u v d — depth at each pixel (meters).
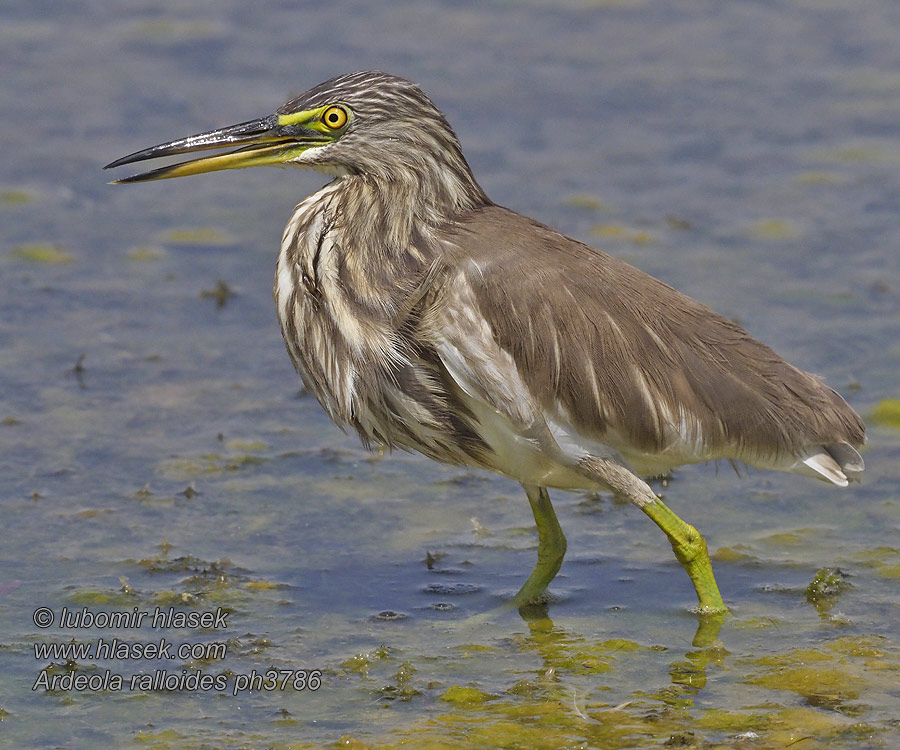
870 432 13.43
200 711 9.70
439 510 12.50
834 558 11.59
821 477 10.60
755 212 17.88
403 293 10.69
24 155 19.14
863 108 20.42
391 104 11.03
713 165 19.06
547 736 9.27
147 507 12.33
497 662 10.27
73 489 12.54
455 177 11.20
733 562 11.59
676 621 10.80
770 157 19.22
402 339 10.66
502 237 10.79
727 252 16.95
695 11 23.55
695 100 20.70
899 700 9.61
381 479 12.92
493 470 11.21
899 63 21.66
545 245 10.83
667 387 10.41
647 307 10.61
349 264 10.91
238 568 11.52
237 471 12.94
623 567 11.64
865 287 16.06
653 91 20.92
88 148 19.30
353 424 11.29
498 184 18.55
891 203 17.97
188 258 17.00
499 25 22.97
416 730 9.39
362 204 11.02
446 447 11.02
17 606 10.89
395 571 11.56
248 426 13.72
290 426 13.76
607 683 9.95
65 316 15.63
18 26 22.81
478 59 21.77
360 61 21.52
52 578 11.26
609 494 12.82
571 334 10.40
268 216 18.08
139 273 16.62
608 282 10.67
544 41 22.42
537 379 10.37
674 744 9.11
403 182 11.03
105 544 11.76
